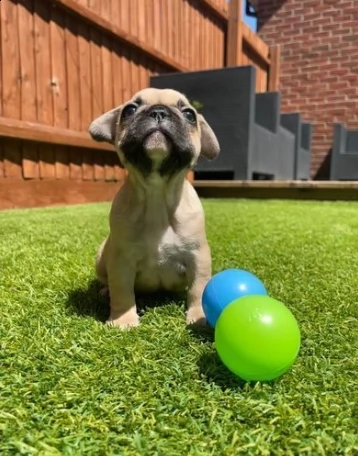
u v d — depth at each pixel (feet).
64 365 1.00
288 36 6.99
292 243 2.46
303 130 6.77
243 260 2.04
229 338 0.92
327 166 6.97
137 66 4.66
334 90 6.79
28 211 3.35
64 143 3.71
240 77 4.55
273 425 0.79
